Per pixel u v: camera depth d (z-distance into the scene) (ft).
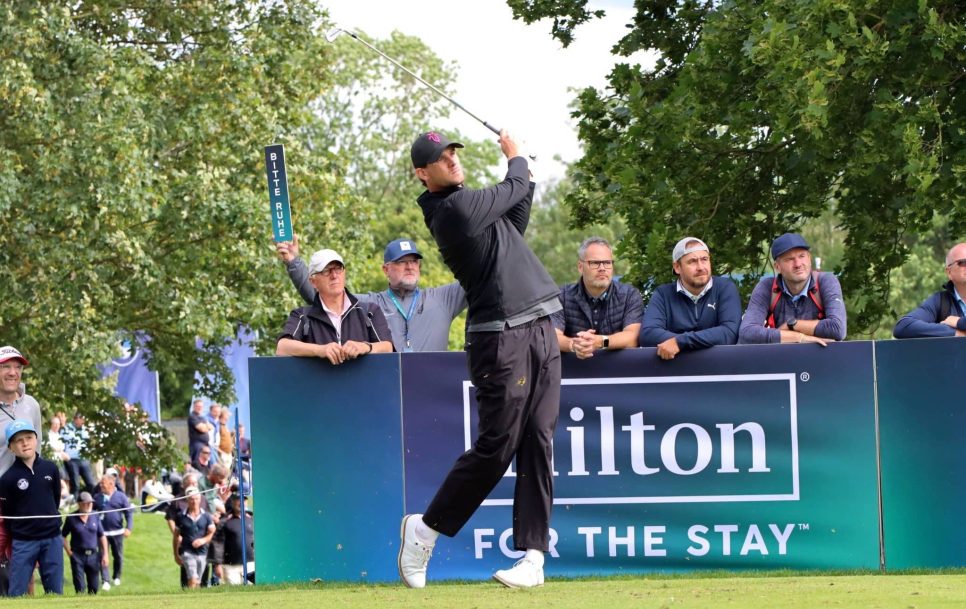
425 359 25.35
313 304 26.63
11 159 60.80
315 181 74.02
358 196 80.12
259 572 25.43
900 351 24.63
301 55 78.95
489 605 16.52
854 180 45.09
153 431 72.33
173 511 50.37
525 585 19.19
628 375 25.03
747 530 24.89
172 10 73.61
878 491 24.66
